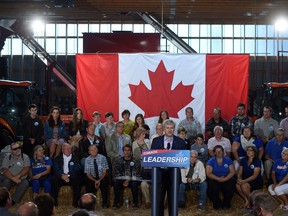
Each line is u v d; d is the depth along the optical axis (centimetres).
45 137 1069
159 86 1142
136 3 1384
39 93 1270
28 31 1591
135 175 994
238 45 2055
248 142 1037
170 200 617
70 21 1873
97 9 1497
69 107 1931
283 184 986
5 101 1173
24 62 2092
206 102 1142
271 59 2059
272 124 1102
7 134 1144
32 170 1009
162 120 1095
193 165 994
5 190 548
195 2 1365
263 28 2055
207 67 1142
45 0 1294
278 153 1043
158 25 1525
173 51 1992
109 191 1013
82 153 1037
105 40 1514
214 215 940
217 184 979
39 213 489
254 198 462
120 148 1052
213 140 1055
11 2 1311
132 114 1149
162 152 585
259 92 1299
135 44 1509
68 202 1006
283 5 1410
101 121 1155
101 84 1152
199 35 2050
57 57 2077
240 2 1370
